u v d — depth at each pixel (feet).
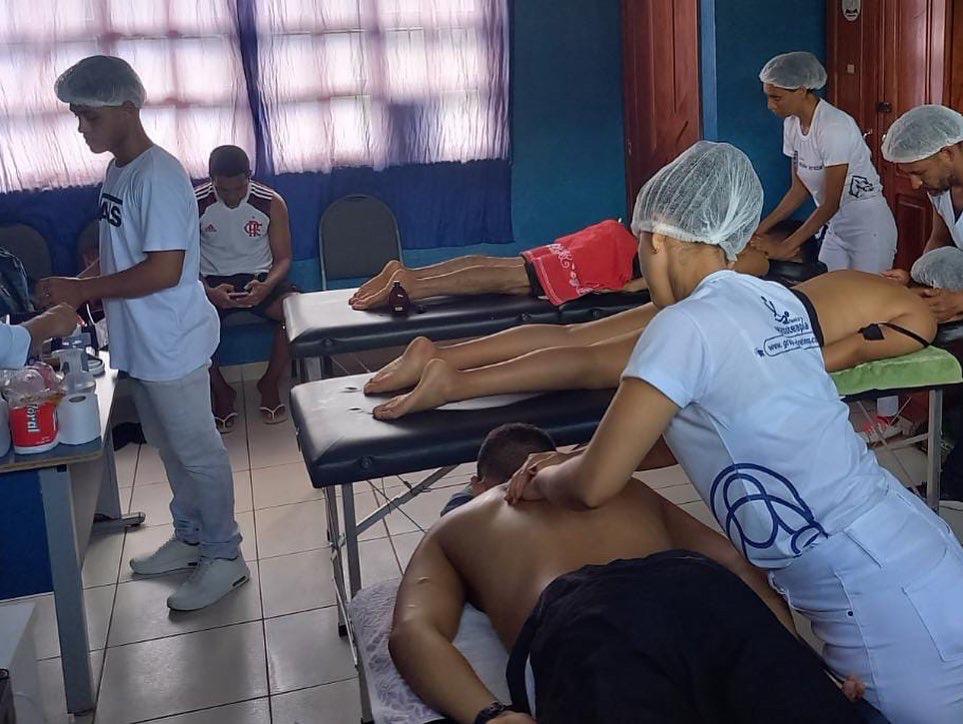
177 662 9.20
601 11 18.01
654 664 4.43
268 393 15.62
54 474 7.98
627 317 9.24
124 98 9.09
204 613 10.00
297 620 9.78
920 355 8.48
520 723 4.90
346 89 17.08
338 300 12.08
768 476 4.97
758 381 4.88
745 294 5.05
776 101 13.35
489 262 12.08
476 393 7.97
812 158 13.35
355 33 16.92
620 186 18.70
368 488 12.72
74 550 8.18
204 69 16.52
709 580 4.70
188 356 9.68
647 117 17.49
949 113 9.06
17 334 7.91
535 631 4.95
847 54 15.11
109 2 15.99
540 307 11.59
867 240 13.41
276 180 17.16
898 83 14.15
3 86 15.85
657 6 16.71
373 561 10.84
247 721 8.32
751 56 15.30
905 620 5.03
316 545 11.28
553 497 5.48
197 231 9.70
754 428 4.90
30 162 16.12
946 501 11.16
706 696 4.45
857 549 5.04
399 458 7.42
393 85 17.24
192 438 9.91
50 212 16.30
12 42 15.76
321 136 17.13
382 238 17.29
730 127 15.47
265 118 16.87
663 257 5.36
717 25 15.12
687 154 5.21
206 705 8.56
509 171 18.06
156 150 9.37
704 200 5.12
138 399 10.29
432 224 17.94
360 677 7.97
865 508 5.07
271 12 16.56
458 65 17.40
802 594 5.29
